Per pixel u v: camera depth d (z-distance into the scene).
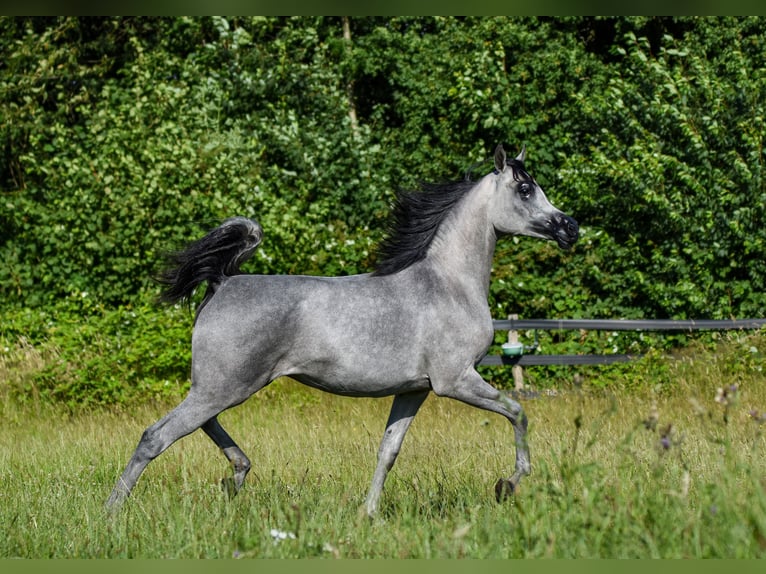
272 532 5.54
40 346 15.08
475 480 7.86
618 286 17.58
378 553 5.61
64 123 21.03
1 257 18.05
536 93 19.55
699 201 16.91
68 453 10.17
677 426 10.26
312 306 6.84
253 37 22.77
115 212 17.12
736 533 4.79
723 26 19.92
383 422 12.32
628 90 18.34
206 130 19.73
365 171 20.22
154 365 14.55
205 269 7.02
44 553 5.94
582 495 5.51
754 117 16.92
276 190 19.48
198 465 9.02
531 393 14.52
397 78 21.81
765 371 14.18
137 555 5.81
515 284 16.86
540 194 7.45
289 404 13.72
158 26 22.58
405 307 6.98
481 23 20.91
